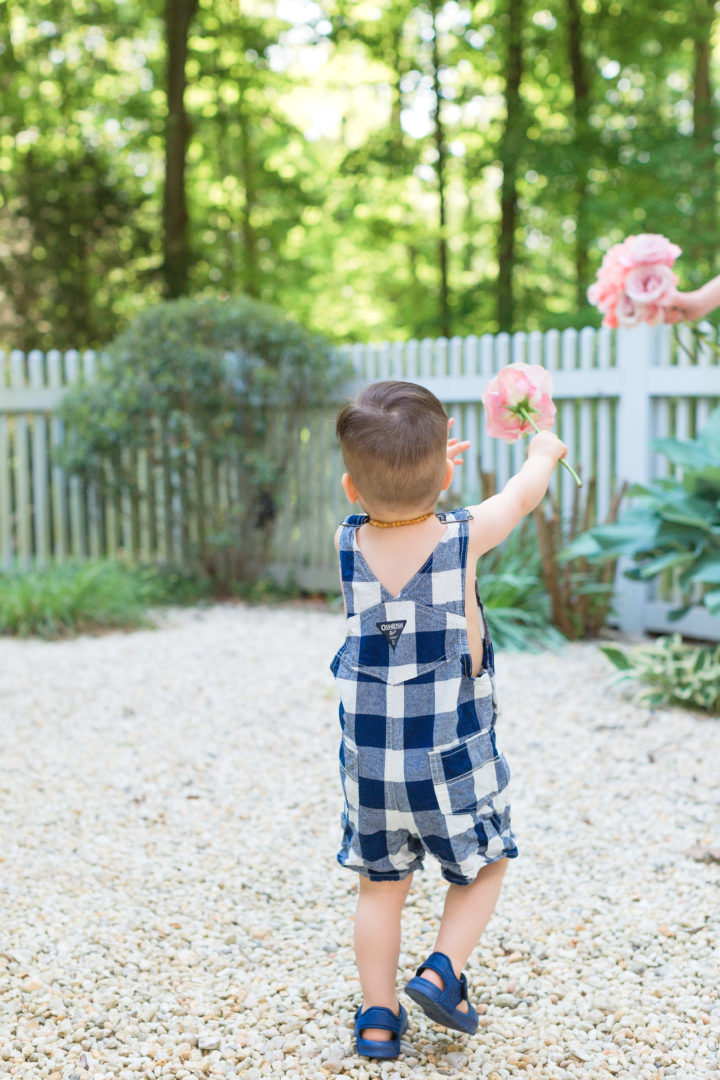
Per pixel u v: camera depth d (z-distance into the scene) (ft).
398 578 5.92
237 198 53.36
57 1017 6.68
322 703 14.11
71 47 48.34
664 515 14.69
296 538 25.49
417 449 5.83
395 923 6.27
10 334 42.55
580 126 41.34
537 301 48.78
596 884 8.64
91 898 8.52
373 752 5.84
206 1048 6.33
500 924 7.96
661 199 37.68
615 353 20.17
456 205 56.70
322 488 24.73
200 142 51.60
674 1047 6.28
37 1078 5.99
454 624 5.85
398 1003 6.41
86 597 19.99
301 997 6.95
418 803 5.78
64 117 48.78
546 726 12.99
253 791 10.94
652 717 13.20
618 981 7.09
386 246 56.85
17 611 19.21
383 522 6.06
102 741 12.62
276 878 8.89
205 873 8.99
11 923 8.05
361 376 23.99
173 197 41.81
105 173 43.96
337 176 49.96
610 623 20.17
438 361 22.53
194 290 43.86
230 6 48.11
